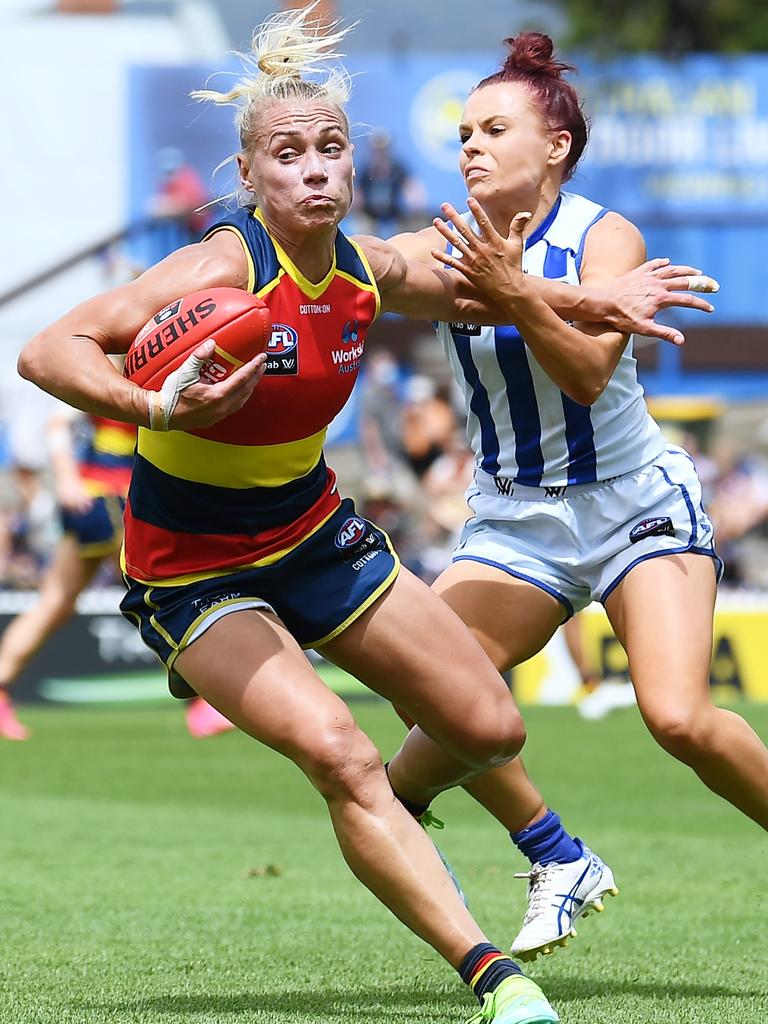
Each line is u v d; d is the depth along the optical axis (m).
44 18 81.38
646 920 18.53
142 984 14.88
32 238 77.44
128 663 48.28
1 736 38.62
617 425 15.75
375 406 68.38
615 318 14.36
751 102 79.31
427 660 13.23
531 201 15.66
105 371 12.16
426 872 12.18
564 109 15.62
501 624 15.78
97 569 37.16
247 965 15.88
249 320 12.20
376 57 76.19
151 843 24.20
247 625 12.92
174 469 13.21
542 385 15.55
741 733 14.36
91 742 38.38
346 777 12.18
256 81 12.86
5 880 20.72
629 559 15.38
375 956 16.41
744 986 15.05
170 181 77.19
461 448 67.50
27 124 77.25
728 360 77.94
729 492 68.31
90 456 35.84
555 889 15.44
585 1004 14.16
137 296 12.55
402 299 14.02
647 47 97.62
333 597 13.41
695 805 28.83
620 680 49.53
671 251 79.50
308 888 20.53
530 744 38.00
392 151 76.56
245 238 12.76
